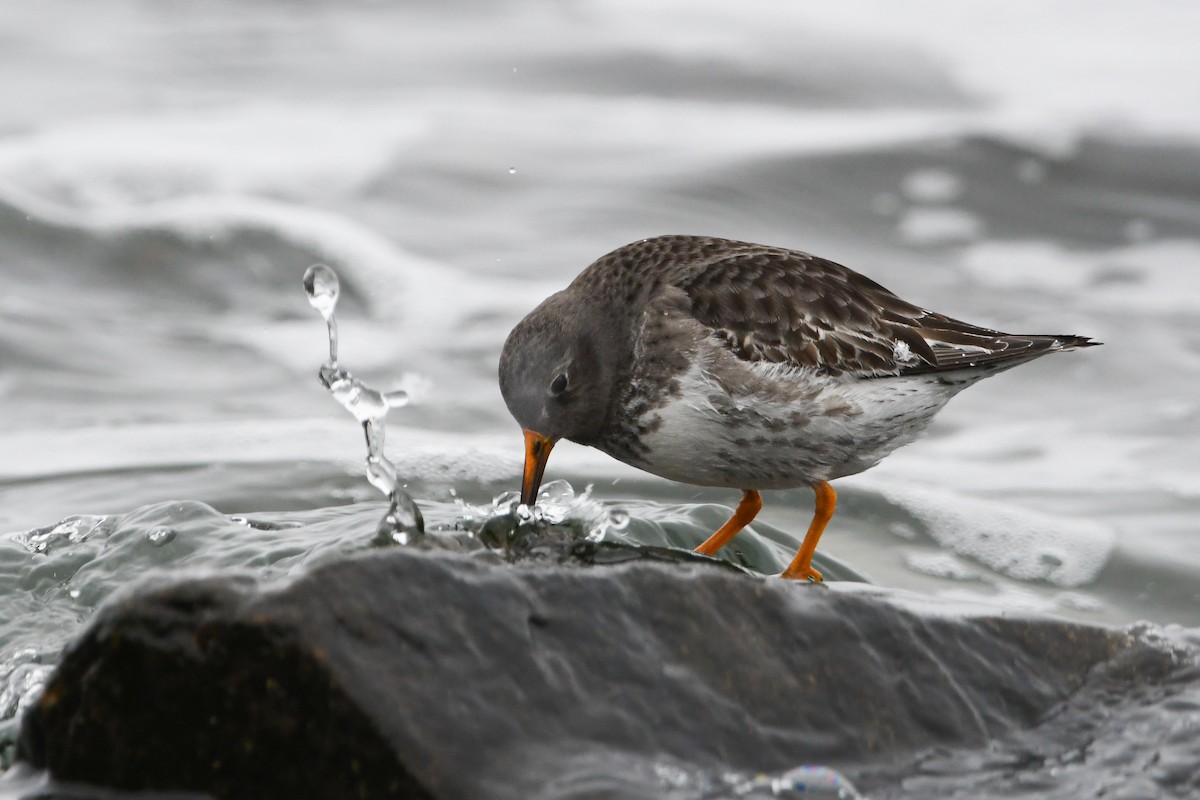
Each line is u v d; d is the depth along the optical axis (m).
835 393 9.60
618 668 6.50
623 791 5.94
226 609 6.02
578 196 23.11
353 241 20.25
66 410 14.62
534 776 5.95
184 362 16.59
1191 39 35.25
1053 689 7.35
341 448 13.16
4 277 19.16
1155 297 19.67
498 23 35.00
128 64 30.61
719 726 6.50
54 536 9.45
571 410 9.75
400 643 6.13
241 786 6.06
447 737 5.96
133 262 19.81
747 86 31.06
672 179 23.81
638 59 32.09
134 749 6.13
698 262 9.98
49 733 6.27
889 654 7.12
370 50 32.47
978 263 21.03
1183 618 10.26
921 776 6.66
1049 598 10.55
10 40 31.72
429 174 23.97
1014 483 13.32
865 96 30.97
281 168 23.80
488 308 18.81
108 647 6.06
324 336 17.77
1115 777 6.74
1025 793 6.59
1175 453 14.20
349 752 5.92
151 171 23.41
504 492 11.95
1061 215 22.84
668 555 8.77
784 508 12.01
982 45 35.41
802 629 7.01
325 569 6.23
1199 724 7.15
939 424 15.47
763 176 23.86
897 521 11.88
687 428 9.65
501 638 6.34
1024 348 10.22
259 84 29.58
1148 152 24.86
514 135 26.38
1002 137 25.41
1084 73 32.62
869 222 22.52
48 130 25.41
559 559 8.52
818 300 9.79
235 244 20.09
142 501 11.40
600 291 9.95
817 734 6.69
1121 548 11.35
